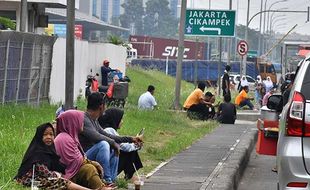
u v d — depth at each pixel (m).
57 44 38.78
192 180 19.17
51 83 38.16
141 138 17.98
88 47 50.59
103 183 15.24
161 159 23.55
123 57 64.31
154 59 115.56
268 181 22.38
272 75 104.50
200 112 41.00
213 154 25.44
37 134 14.48
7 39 29.80
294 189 13.39
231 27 49.44
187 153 25.73
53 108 32.06
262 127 19.20
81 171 15.07
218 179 19.42
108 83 50.91
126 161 18.03
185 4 45.47
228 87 54.28
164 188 17.78
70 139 15.12
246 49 68.06
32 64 33.53
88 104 16.88
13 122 24.50
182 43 45.75
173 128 34.03
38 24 53.31
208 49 142.25
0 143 19.44
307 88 13.85
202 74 108.44
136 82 77.19
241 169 23.69
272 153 19.19
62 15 94.06
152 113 37.38
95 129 16.73
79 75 46.50
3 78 29.64
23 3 35.81
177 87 45.75
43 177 14.22
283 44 63.00
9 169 16.27
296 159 13.41
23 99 32.44
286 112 13.84
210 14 49.50
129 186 17.98
